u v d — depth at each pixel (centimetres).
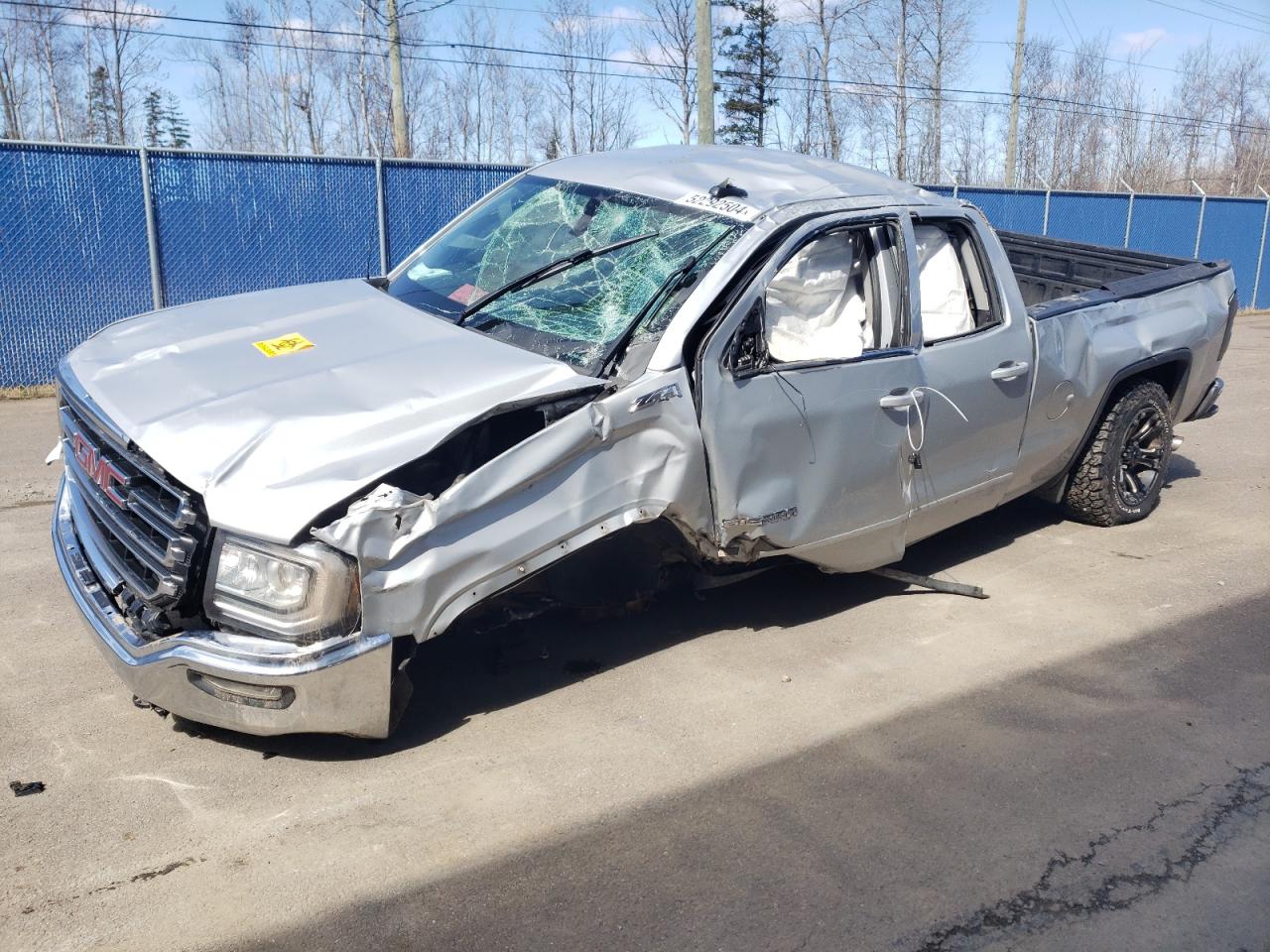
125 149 1059
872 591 542
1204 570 586
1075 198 1936
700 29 1529
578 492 372
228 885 303
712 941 288
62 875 304
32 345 1048
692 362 403
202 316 443
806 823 343
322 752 373
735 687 434
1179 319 643
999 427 525
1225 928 303
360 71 3170
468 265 490
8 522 617
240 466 329
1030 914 304
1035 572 577
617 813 344
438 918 293
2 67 3278
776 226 429
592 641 473
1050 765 384
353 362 383
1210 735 409
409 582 338
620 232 458
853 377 446
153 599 334
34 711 395
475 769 367
